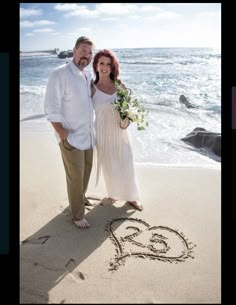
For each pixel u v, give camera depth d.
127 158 3.76
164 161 5.39
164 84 12.69
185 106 9.20
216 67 15.59
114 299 2.51
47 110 3.19
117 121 3.60
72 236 3.34
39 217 3.69
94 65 3.57
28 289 2.59
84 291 2.59
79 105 3.30
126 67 16.25
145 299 2.51
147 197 4.15
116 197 3.89
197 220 3.61
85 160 3.64
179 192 4.26
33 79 14.76
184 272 2.81
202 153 5.75
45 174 4.84
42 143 6.14
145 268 2.87
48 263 2.91
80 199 3.48
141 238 3.31
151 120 7.70
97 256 3.02
